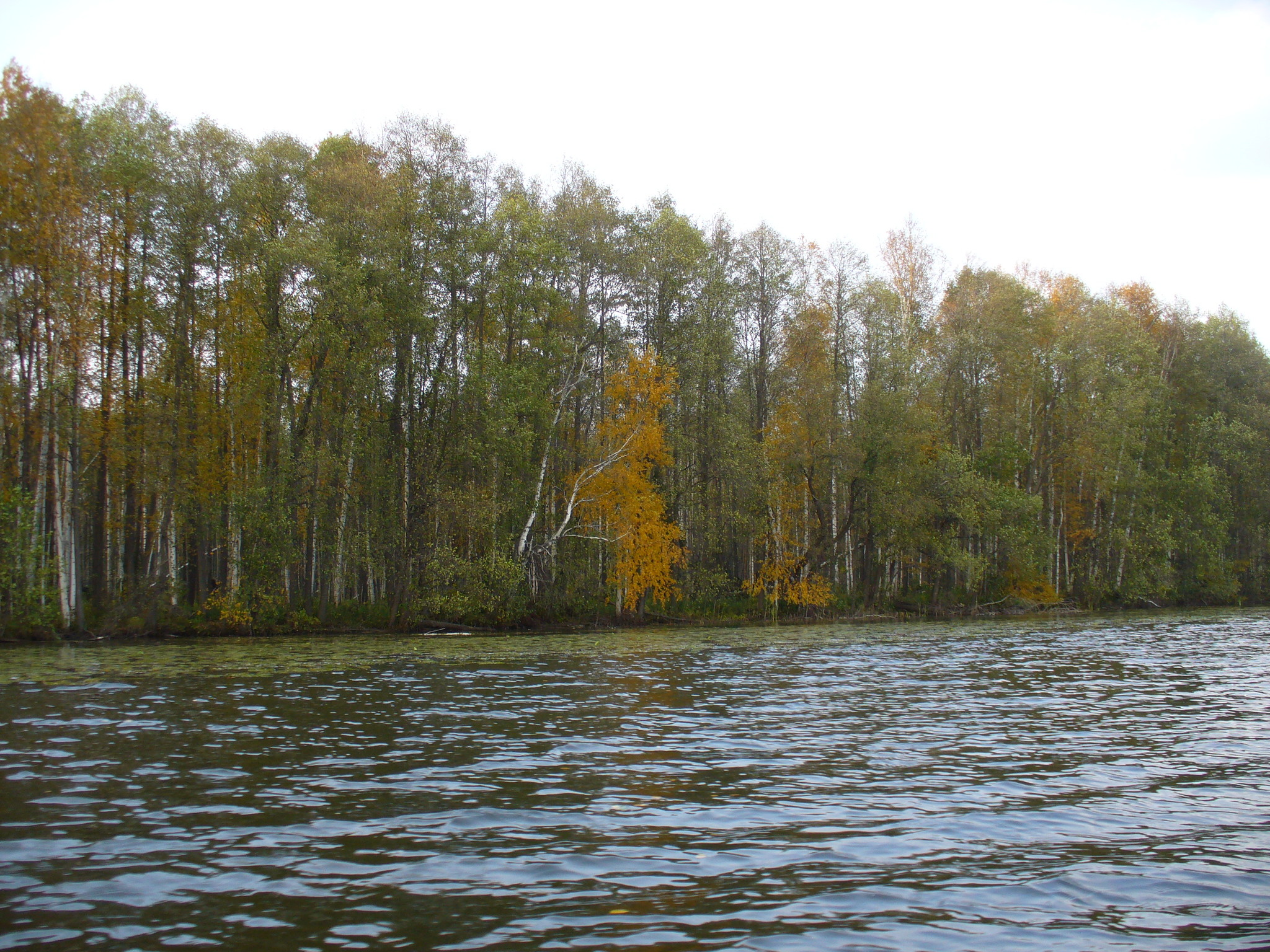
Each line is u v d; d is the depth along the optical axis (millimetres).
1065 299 61875
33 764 12836
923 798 11148
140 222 37125
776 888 7934
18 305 33438
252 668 25188
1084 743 14852
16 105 32812
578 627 43719
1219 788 11781
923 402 51438
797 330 51281
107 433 35875
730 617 49375
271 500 37438
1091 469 57688
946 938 6840
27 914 7238
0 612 33562
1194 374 68312
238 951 6500
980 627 44219
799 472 49812
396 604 40156
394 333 40625
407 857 8742
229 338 38125
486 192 45656
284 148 39531
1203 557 61812
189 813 10336
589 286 47938
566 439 47281
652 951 6508
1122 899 7754
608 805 10727
